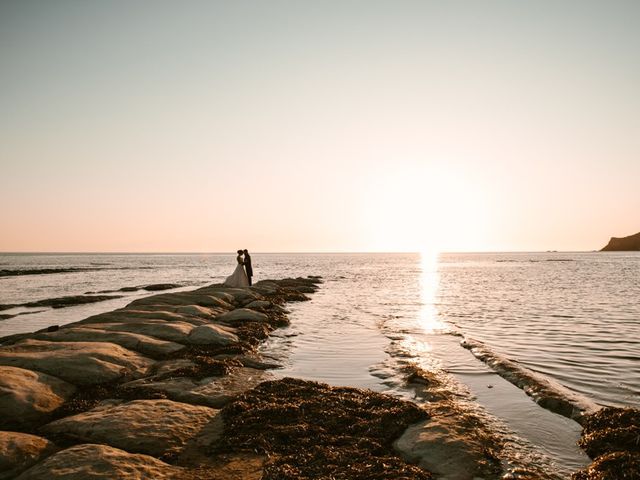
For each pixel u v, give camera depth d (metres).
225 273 88.19
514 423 9.23
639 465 6.69
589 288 43.53
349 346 17.02
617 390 11.38
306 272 93.12
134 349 14.27
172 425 8.44
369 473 6.83
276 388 10.78
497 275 72.62
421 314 26.48
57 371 11.32
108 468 6.60
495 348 16.28
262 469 7.00
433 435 8.16
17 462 7.08
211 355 14.55
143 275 79.19
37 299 38.81
